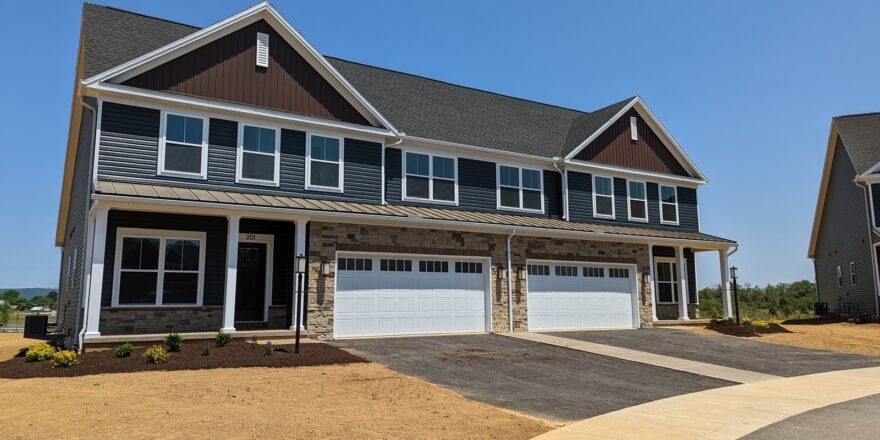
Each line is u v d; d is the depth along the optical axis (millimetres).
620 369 13531
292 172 17859
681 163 27266
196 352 13070
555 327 20812
